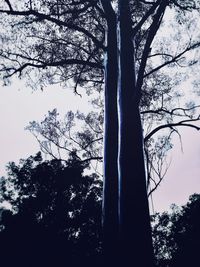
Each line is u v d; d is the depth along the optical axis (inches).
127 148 312.8
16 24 530.6
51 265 380.8
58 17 488.4
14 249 380.8
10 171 482.3
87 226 431.5
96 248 414.9
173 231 534.3
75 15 519.8
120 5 437.1
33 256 380.2
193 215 527.5
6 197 462.6
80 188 472.4
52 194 447.5
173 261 497.7
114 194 342.3
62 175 469.1
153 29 304.8
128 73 369.1
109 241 315.9
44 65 508.4
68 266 387.9
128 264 253.3
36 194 446.9
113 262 301.6
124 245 264.1
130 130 323.0
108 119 392.5
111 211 332.5
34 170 472.7
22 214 410.9
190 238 506.3
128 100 345.1
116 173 355.6
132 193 286.8
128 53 387.5
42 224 406.0
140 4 525.7
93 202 459.2
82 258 398.6
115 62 425.4
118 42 408.8
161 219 565.6
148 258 255.4
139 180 294.7
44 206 432.8
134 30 406.0
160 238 544.1
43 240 391.2
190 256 486.6
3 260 376.2
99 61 604.1
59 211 428.5
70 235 417.1
